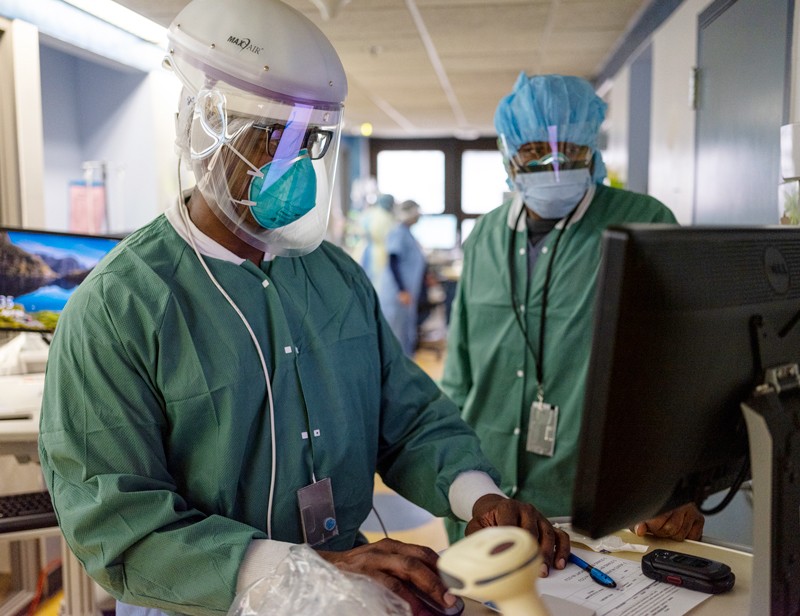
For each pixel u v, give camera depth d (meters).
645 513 0.78
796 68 1.82
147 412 1.07
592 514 0.71
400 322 6.93
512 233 2.02
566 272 1.90
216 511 1.11
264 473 1.15
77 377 1.05
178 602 1.01
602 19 3.82
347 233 10.70
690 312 0.72
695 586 1.00
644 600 0.98
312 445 1.19
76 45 3.18
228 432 1.10
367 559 0.95
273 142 1.10
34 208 2.90
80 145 4.31
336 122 1.17
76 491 1.03
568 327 1.87
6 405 2.00
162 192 4.23
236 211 1.12
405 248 6.83
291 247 1.19
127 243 1.16
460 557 0.62
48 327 2.30
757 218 2.11
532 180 1.88
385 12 3.51
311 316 1.24
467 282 2.12
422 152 12.39
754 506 0.81
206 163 1.11
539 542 1.08
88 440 1.03
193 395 1.09
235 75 1.07
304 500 1.17
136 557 1.01
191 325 1.11
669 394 0.73
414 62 5.00
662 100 3.36
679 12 3.04
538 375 1.91
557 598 0.98
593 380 0.69
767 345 0.81
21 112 2.82
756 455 0.80
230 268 1.16
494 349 1.99
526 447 1.93
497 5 3.45
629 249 0.67
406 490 1.32
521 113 1.86
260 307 1.17
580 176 1.87
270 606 0.88
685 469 0.79
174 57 1.14
